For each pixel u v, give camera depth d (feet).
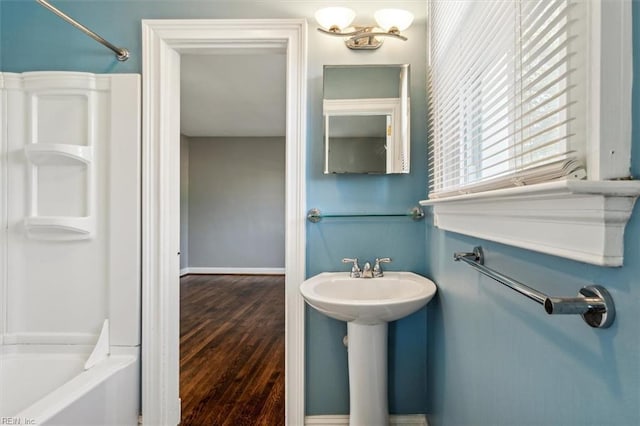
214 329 10.29
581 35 1.79
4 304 5.48
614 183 1.45
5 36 5.54
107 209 5.48
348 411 5.50
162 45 5.47
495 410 2.93
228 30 5.41
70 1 5.54
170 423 5.61
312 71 5.53
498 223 2.69
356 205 5.58
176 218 5.80
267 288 16.24
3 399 5.24
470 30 3.51
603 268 1.67
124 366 5.14
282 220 19.85
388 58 5.50
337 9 5.06
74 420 4.19
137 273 5.47
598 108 1.64
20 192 5.46
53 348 5.47
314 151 5.58
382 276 5.34
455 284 4.04
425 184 5.52
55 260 5.49
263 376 7.27
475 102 3.52
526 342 2.42
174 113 5.71
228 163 19.93
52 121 5.44
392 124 5.47
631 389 1.50
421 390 5.49
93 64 5.52
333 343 5.53
